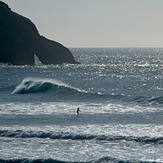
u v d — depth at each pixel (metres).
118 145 112.44
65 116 153.25
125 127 132.12
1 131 125.62
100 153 105.56
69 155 104.06
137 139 115.75
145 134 121.12
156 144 112.50
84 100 195.12
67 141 117.12
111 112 161.62
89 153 105.75
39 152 107.06
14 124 138.38
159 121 142.38
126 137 117.12
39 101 193.75
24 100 197.00
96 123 139.50
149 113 158.50
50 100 197.62
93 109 169.25
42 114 157.25
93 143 114.69
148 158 100.44
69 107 174.88
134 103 182.50
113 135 119.06
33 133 122.94
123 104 181.25
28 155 104.38
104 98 194.62
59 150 108.62
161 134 121.06
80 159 100.50
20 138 120.69
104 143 114.50
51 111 164.50
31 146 112.50
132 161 97.06
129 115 154.50
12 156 103.56
